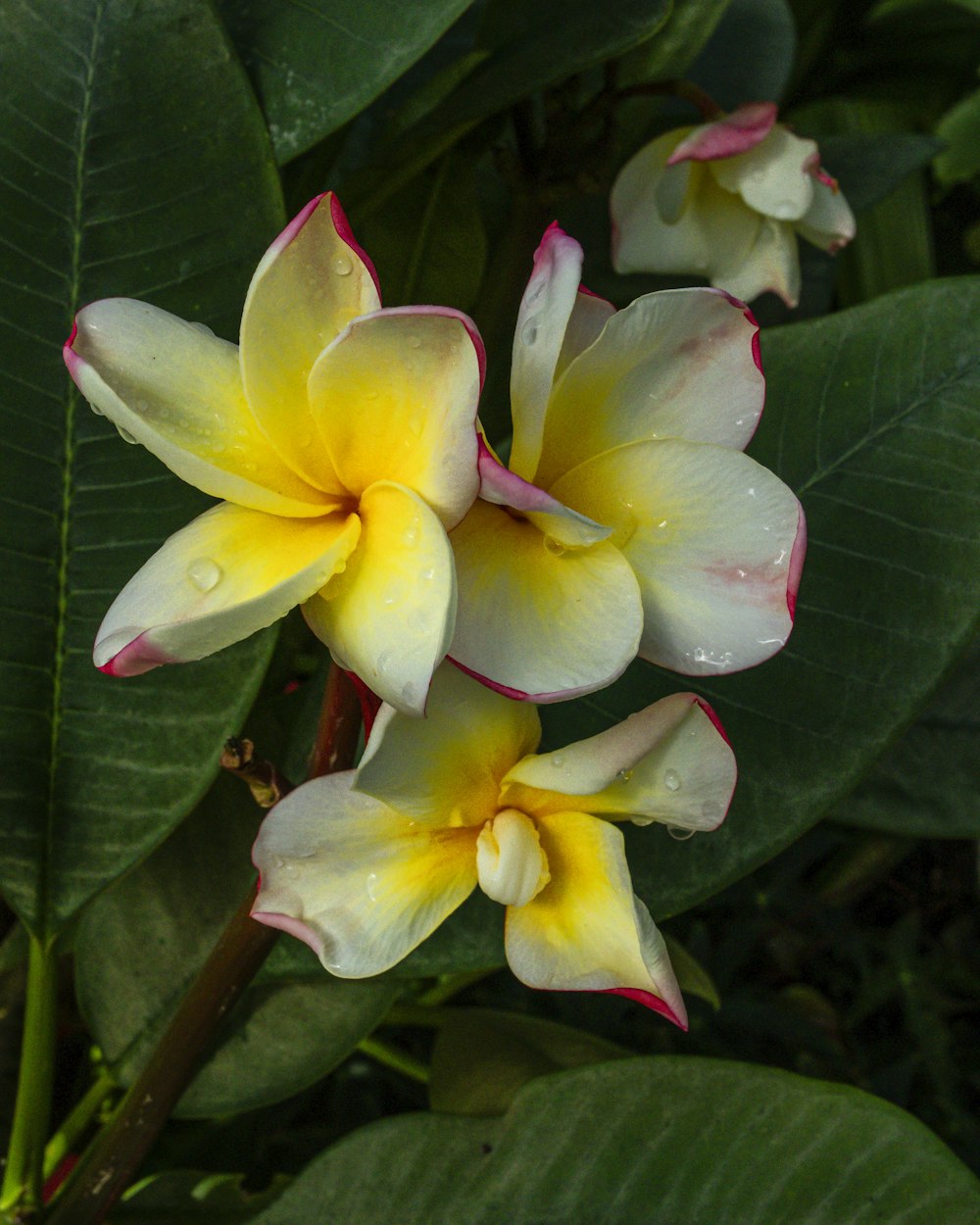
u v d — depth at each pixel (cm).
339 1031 47
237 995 40
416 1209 42
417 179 51
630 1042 75
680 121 61
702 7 58
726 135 50
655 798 32
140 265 39
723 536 30
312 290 30
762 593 30
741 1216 41
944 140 61
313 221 29
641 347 31
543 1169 42
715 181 52
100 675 40
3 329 39
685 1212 41
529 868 31
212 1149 63
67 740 40
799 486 42
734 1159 41
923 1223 40
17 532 39
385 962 31
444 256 51
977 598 40
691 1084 41
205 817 46
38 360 39
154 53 39
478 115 45
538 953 31
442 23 40
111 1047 48
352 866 31
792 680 40
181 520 40
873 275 82
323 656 46
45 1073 45
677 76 59
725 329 31
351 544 29
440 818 31
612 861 31
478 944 41
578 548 30
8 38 38
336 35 41
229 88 39
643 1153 41
